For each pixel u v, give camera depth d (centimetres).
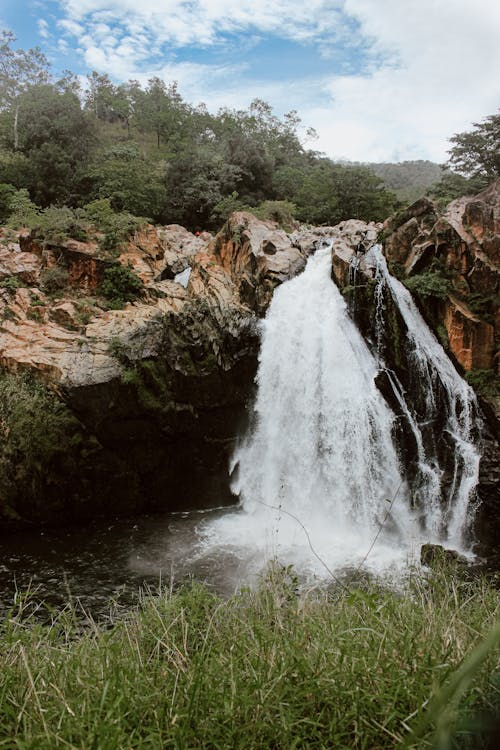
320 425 1656
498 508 1366
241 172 3869
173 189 3544
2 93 4966
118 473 1564
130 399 1543
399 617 420
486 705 210
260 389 1756
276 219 2683
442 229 1622
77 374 1484
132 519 1576
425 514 1470
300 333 1756
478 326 1513
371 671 320
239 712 298
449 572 792
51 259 1928
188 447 1667
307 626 402
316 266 1938
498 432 1419
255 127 6100
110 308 1817
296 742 265
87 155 3800
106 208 2169
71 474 1496
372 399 1608
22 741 272
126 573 1209
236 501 1733
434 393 1545
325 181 3703
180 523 1547
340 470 1602
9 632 448
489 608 509
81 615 1015
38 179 3450
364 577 1134
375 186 3641
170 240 2452
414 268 1655
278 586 518
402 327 1603
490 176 3128
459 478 1446
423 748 243
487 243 1563
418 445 1527
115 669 344
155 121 5562
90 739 265
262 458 1714
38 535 1443
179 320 1678
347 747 270
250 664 345
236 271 1956
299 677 325
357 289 1700
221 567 1234
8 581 1166
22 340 1596
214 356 1684
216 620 464
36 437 1441
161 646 414
